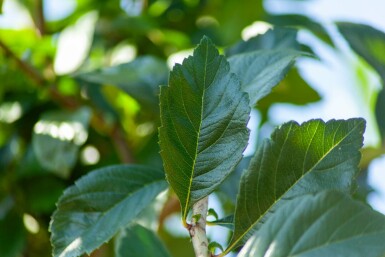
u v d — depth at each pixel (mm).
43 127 932
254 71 664
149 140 998
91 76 899
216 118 557
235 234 567
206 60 556
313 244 487
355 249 482
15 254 943
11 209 967
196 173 562
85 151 1003
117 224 633
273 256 490
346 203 490
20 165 974
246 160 833
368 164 932
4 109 1011
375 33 951
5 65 997
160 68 915
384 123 932
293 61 654
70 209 637
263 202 568
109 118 998
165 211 892
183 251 1008
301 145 569
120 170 652
